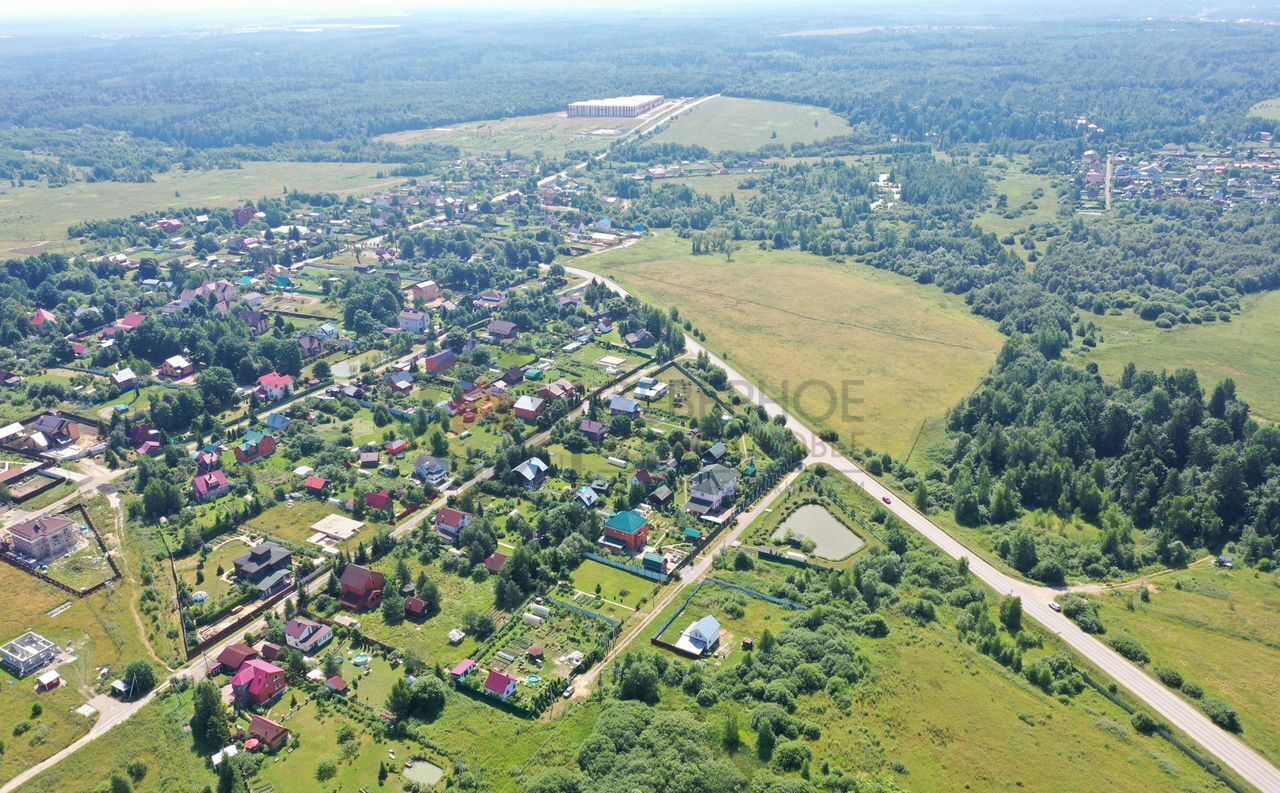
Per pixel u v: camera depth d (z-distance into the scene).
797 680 163.62
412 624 185.12
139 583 199.00
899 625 184.75
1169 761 150.50
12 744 154.88
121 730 157.25
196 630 181.88
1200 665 174.12
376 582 192.38
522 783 143.75
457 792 143.25
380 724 157.50
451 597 194.25
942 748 150.75
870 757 147.75
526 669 171.25
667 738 148.62
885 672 167.75
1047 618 189.62
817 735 151.75
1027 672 170.75
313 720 159.62
